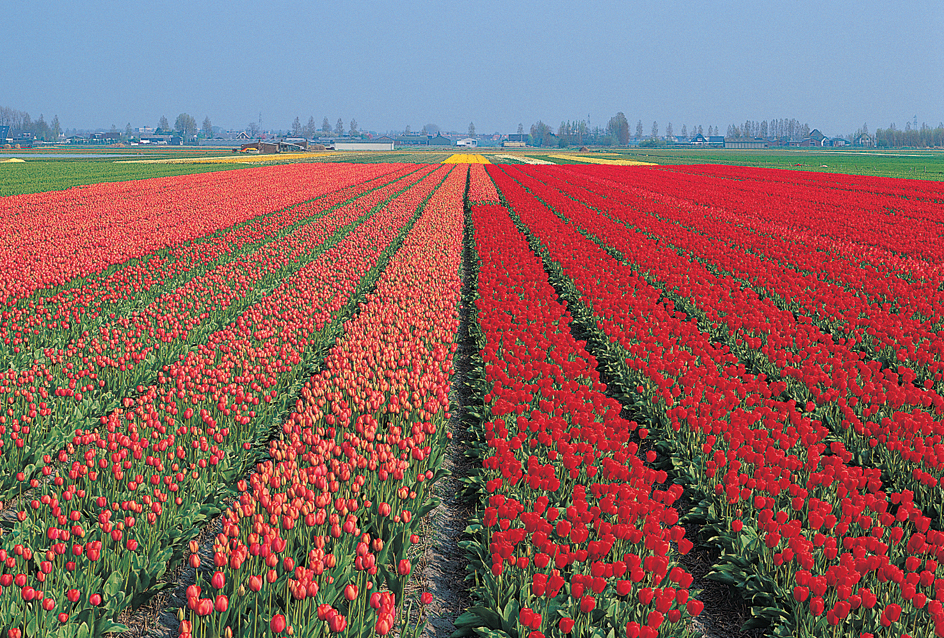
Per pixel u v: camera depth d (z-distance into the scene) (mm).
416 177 67125
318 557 5352
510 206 40562
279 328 13875
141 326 13492
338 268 19906
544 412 9195
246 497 6340
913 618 5520
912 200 44812
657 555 5750
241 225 31938
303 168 86438
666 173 77938
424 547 7410
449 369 11672
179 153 173250
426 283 18469
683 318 16281
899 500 6797
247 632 5211
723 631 6250
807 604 5773
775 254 22797
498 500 6473
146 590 6141
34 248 23406
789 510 7133
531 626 4938
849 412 9008
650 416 10273
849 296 15852
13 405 9352
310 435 8148
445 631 6195
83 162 110625
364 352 11617
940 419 9734
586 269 19406
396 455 8297
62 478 7023
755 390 10227
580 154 185000
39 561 5996
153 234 27312
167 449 8281
